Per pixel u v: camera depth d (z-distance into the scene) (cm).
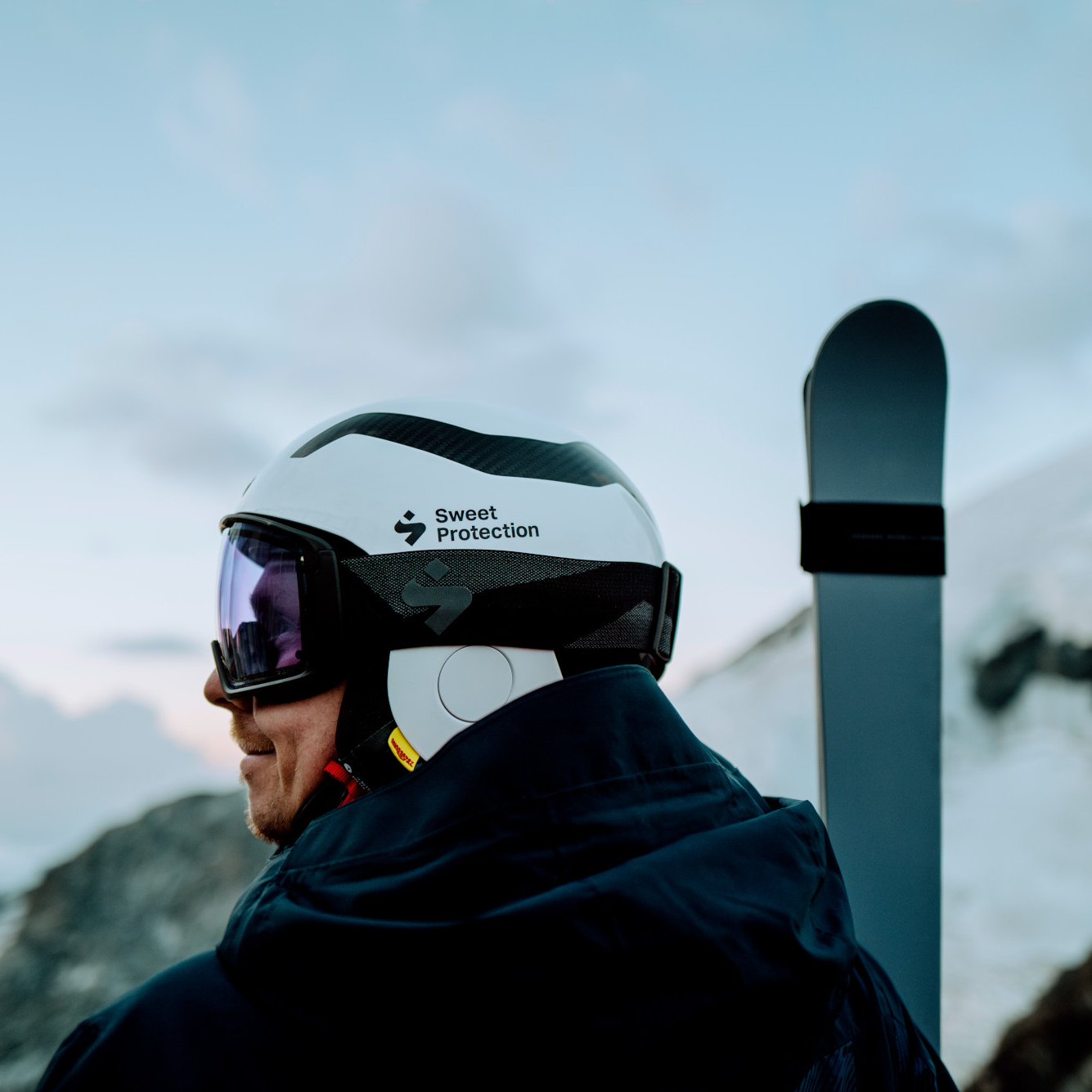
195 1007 54
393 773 69
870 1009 75
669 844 58
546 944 50
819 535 137
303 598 71
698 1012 52
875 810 131
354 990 51
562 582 71
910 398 141
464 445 75
